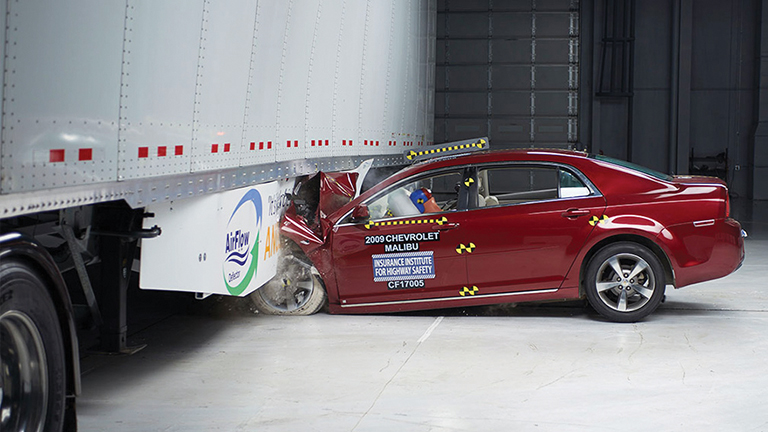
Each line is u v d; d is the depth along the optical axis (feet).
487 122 69.36
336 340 21.20
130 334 22.17
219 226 17.95
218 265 17.97
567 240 22.53
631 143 72.74
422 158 29.58
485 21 68.49
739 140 74.23
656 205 22.36
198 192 16.34
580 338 21.02
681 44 72.02
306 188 26.91
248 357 19.53
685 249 22.21
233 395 16.38
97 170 11.65
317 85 24.98
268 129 20.43
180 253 16.39
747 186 74.28
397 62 36.65
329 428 14.25
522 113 69.05
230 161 17.62
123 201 15.33
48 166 10.28
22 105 9.65
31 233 12.76
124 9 12.21
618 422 14.40
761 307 24.79
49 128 10.30
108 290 16.31
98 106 11.61
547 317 23.94
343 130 28.53
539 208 22.82
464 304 23.30
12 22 9.36
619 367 18.15
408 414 15.01
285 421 14.69
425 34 44.83
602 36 71.51
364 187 34.99
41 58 10.03
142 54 12.95
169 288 16.16
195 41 15.19
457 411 15.15
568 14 67.92
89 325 15.44
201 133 15.81
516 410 15.16
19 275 10.59
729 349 19.66
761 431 13.88
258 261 21.17
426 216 23.38
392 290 23.54
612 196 22.63
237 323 23.53
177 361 19.19
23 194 9.84
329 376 17.74
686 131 72.59
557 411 15.07
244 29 17.92
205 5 15.49
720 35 73.61
